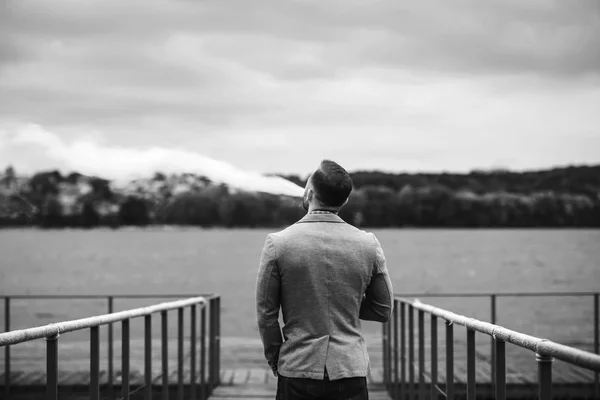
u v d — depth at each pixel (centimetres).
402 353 717
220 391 826
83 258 9838
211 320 829
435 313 513
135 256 10325
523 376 928
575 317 2897
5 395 838
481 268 6619
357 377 308
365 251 319
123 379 478
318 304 311
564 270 6338
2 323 2905
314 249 314
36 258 9950
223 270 6819
